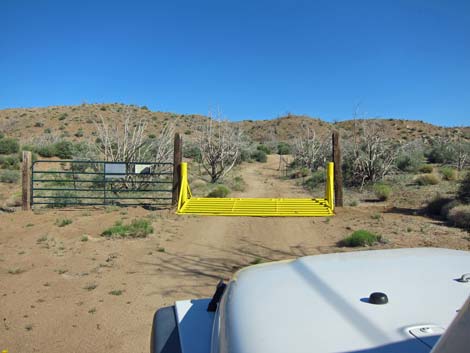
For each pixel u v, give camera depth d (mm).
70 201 18688
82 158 26406
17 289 7406
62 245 10562
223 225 13195
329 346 1801
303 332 1927
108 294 7137
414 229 11766
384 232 11461
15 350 5219
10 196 20500
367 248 9852
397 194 20062
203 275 8172
